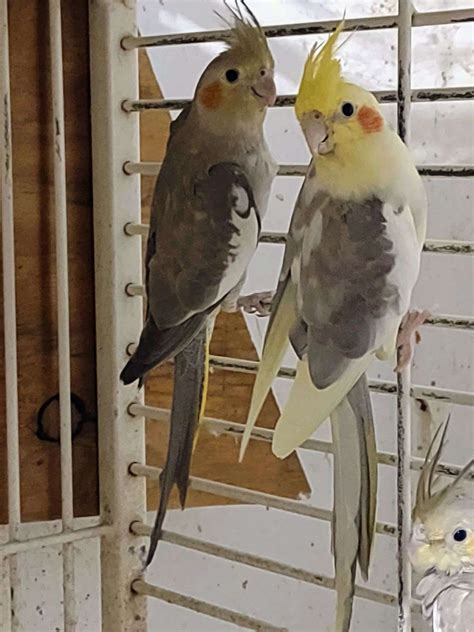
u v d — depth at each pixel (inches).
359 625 48.7
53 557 40.1
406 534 25.5
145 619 36.6
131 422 36.0
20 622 39.2
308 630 47.5
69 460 34.1
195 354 29.3
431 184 49.5
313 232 23.4
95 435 35.9
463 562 24.3
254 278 43.6
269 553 45.8
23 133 33.8
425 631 41.9
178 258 28.4
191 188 28.0
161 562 42.9
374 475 24.6
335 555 24.6
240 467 41.9
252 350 40.9
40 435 34.8
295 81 44.1
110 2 34.2
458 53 50.6
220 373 40.3
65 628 35.1
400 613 25.7
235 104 27.1
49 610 40.0
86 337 35.6
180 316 28.6
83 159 35.1
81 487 35.7
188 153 28.2
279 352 24.3
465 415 49.9
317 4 44.9
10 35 33.4
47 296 34.7
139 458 36.3
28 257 34.2
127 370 28.9
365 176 22.7
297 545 46.6
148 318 29.3
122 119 34.9
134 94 35.2
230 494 33.0
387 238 22.8
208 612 33.9
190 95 41.6
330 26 28.1
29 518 34.7
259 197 28.0
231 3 41.7
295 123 44.2
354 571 24.5
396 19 26.5
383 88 47.2
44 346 34.7
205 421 33.4
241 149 27.5
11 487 32.8
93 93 34.8
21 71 33.7
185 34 32.8
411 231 23.1
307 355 23.6
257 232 28.0
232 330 40.4
